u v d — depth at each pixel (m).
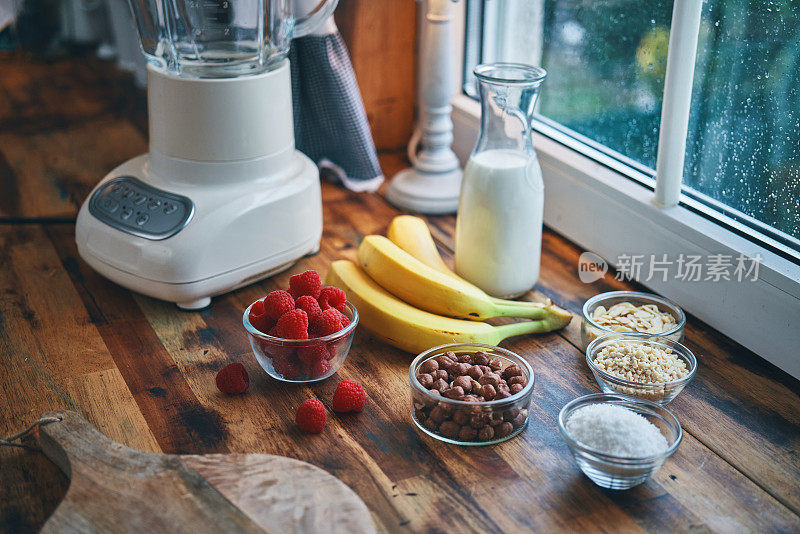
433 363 0.94
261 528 0.73
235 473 0.80
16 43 1.31
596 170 1.25
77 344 1.06
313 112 1.42
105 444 0.83
